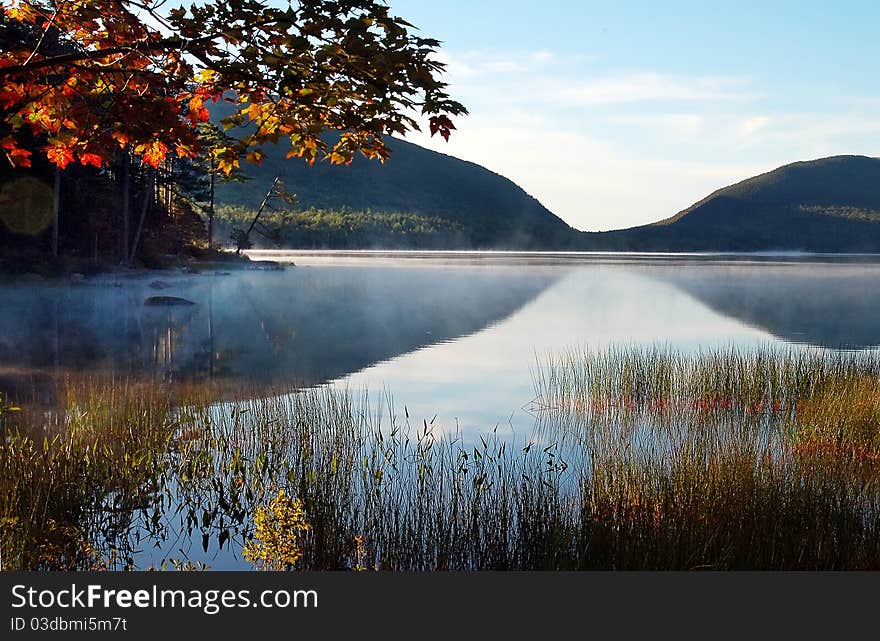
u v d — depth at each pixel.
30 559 6.57
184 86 4.92
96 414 11.15
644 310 37.50
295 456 9.87
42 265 37.88
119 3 4.87
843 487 7.87
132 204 50.94
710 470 8.05
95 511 7.96
